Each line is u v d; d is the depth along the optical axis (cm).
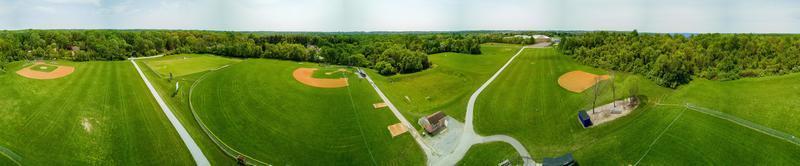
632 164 4275
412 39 15450
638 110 5681
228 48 11819
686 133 4791
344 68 9750
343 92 7100
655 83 6975
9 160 3869
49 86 6297
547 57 10288
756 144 4428
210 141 4812
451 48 13188
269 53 11550
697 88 6512
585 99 6469
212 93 6588
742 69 7231
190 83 7269
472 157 4638
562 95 6781
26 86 6109
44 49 10094
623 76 7862
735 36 8275
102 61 9769
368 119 5800
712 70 7256
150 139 4684
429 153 4750
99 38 11944
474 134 5303
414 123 5700
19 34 11150
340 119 5750
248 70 8419
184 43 13662
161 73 8162
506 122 5697
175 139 4762
